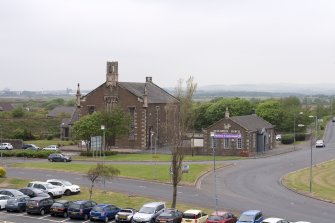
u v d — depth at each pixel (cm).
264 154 12262
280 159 11344
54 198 6850
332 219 5725
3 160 10931
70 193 7094
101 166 6956
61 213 5806
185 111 6581
